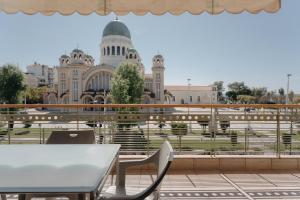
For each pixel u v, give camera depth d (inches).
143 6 102.6
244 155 168.2
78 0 101.9
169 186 134.1
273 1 99.3
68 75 2127.2
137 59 2103.8
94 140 109.2
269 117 169.0
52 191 49.3
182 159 161.6
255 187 133.0
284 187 133.0
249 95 3235.7
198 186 134.3
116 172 88.0
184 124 173.3
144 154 167.6
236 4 101.0
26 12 103.1
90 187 50.6
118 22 2272.4
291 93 2261.3
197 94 2765.7
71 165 65.3
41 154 76.6
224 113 170.1
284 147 169.6
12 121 164.6
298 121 168.6
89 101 2043.6
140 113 167.8
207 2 102.1
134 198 62.4
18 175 57.8
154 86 2122.3
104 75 2068.2
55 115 165.2
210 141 172.9
